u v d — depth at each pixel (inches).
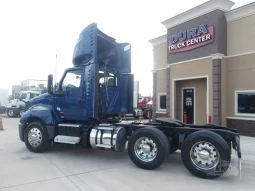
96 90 261.3
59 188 175.9
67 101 281.1
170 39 557.9
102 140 247.1
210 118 432.1
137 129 243.8
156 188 178.9
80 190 173.0
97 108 263.4
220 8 459.8
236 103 449.4
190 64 510.6
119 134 243.0
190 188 179.5
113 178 200.4
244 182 193.9
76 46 279.3
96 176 205.2
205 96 510.3
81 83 271.9
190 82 541.3
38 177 200.4
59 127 277.7
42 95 305.7
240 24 448.1
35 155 277.6
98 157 271.9
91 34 264.7
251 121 426.3
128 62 319.9
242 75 442.0
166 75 573.6
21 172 213.5
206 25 476.4
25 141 293.3
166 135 237.8
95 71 261.0
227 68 467.2
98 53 299.9
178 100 561.6
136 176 206.1
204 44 479.8
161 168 230.5
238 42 450.3
